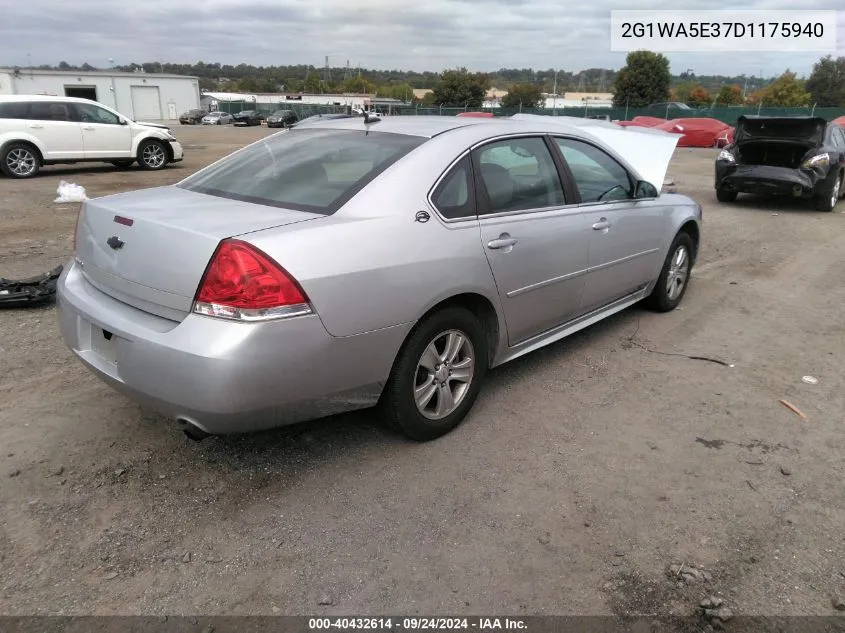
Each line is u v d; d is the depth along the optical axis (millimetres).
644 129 7484
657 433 3510
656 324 5270
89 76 64000
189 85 69875
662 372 4320
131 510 2773
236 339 2469
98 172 15484
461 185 3342
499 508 2840
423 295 3006
